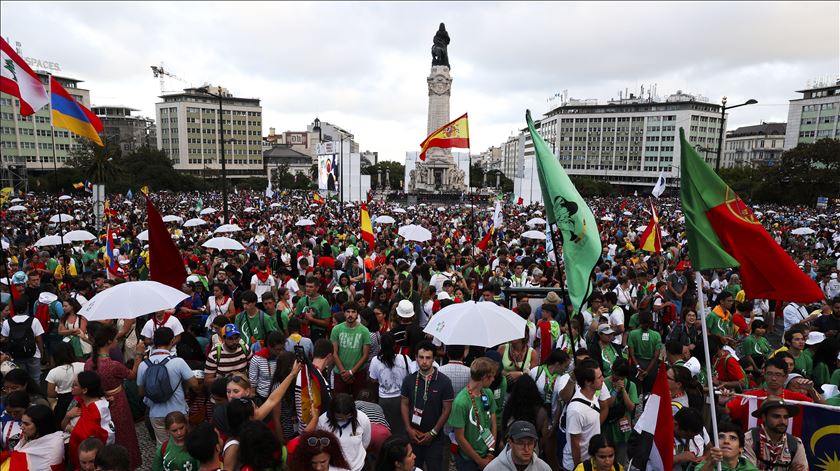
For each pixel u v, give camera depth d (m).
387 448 4.97
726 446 5.24
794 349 8.52
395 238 24.89
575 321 9.24
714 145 156.38
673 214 52.81
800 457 5.50
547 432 6.60
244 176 161.62
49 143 109.44
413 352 7.91
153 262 8.96
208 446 4.98
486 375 6.12
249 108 162.75
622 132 159.75
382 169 146.00
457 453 6.43
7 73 9.30
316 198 51.47
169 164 106.88
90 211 41.09
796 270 5.46
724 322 10.63
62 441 6.10
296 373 6.23
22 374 6.65
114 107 143.25
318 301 10.70
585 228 6.83
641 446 5.67
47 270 14.85
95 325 8.58
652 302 12.75
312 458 4.65
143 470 7.79
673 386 6.72
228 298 11.82
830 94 115.19
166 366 7.07
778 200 84.44
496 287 11.73
